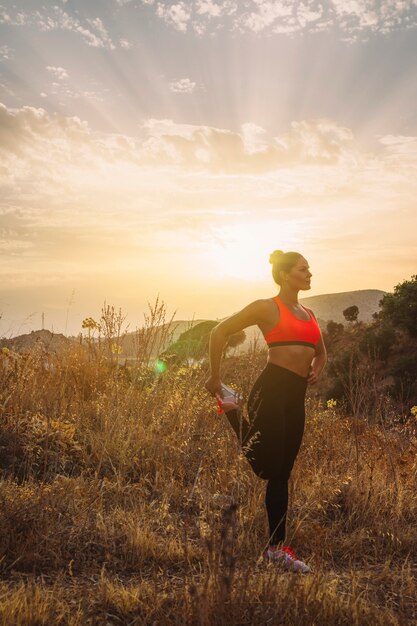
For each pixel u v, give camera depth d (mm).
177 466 5578
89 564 3893
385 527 4793
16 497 4355
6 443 5434
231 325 4309
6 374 6602
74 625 3045
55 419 6109
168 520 4613
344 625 3229
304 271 4328
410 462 5988
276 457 4227
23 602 3115
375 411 6352
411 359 37281
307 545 4473
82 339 7555
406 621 3209
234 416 4344
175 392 6801
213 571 3168
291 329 4258
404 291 49094
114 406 6488
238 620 3061
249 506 4727
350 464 5836
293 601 3268
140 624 3111
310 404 6867
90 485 5008
